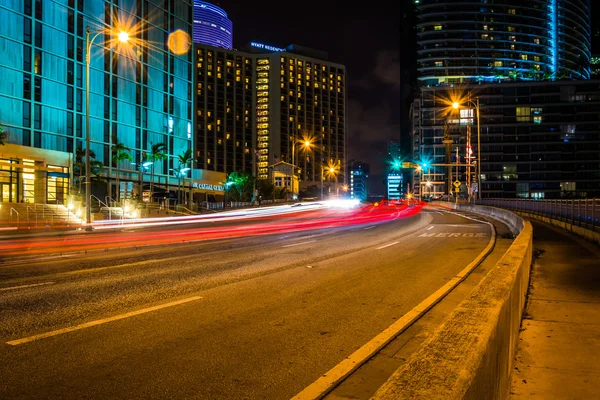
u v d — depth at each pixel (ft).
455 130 463.83
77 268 38.37
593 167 456.45
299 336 18.94
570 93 461.78
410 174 614.34
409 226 94.43
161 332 19.27
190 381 13.97
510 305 12.51
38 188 166.71
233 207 285.02
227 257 45.60
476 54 522.47
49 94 179.22
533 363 15.19
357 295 27.37
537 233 68.03
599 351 16.39
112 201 201.46
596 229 57.11
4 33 162.61
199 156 612.29
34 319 21.36
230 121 645.10
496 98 467.93
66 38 187.62
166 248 54.90
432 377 5.82
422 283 31.42
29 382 13.76
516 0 535.60
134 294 27.35
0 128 147.13
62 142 184.44
